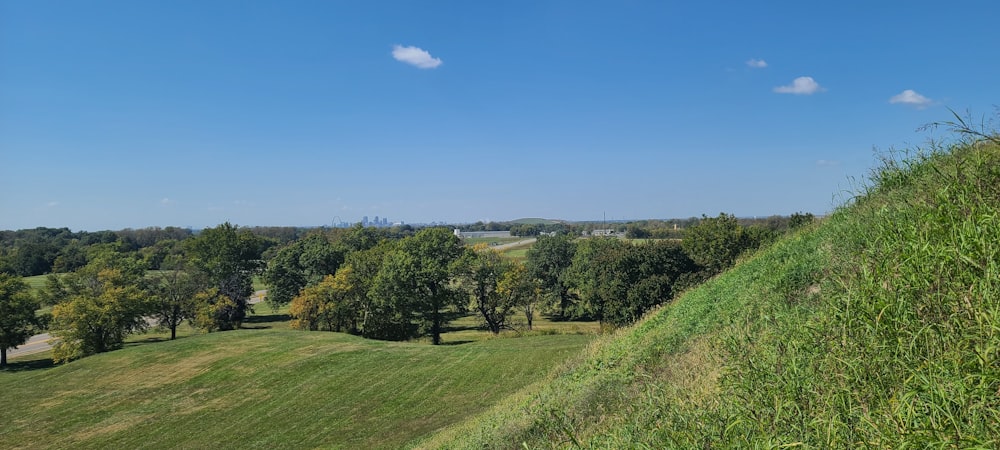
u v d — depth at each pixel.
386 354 36.66
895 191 6.69
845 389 3.24
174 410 29.31
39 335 68.12
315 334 44.16
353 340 41.41
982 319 2.97
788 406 3.51
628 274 41.72
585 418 7.44
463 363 32.88
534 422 8.55
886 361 3.27
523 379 28.33
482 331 63.47
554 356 31.77
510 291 59.56
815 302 5.45
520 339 39.00
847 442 2.88
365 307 55.94
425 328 57.34
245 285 71.12
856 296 4.10
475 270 58.19
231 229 71.12
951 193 4.64
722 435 3.63
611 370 9.66
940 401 2.63
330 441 22.91
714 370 5.51
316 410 27.64
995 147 4.98
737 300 8.47
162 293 60.66
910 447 2.50
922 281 3.59
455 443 12.76
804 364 3.98
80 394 32.66
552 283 71.00
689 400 4.88
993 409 2.41
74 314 49.53
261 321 75.00
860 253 5.11
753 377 4.22
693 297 11.98
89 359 40.06
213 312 61.72
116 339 52.44
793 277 6.90
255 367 35.31
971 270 3.39
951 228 3.94
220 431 25.77
